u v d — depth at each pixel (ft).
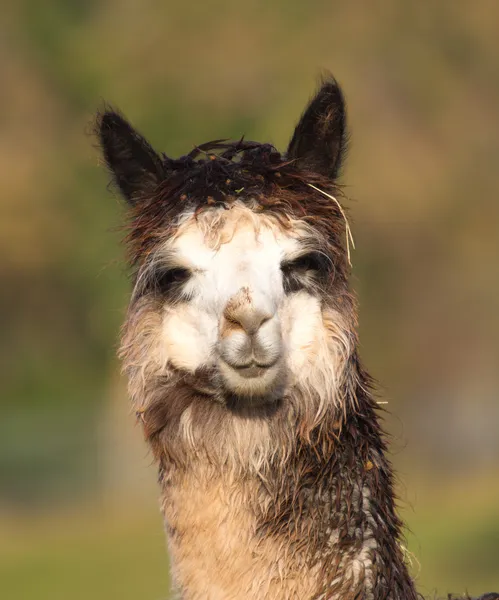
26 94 357.61
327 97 60.13
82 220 328.49
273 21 332.19
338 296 57.16
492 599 64.69
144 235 57.88
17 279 365.40
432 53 349.00
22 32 359.46
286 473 54.70
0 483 319.68
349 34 337.52
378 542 53.83
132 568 211.82
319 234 56.65
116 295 301.22
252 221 55.52
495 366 344.28
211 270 55.26
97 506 302.66
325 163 60.85
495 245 340.39
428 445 333.62
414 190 324.39
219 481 55.21
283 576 53.42
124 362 59.11
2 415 382.01
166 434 56.65
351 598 52.37
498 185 341.00
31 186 344.28
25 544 261.44
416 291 343.67
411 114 340.18
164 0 333.83
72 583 199.11
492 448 330.13
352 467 55.11
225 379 54.39
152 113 313.32
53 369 387.34
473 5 351.25
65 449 350.02
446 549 198.59
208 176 56.80
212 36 326.65
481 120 348.79
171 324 56.70
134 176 61.52
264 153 58.29
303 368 55.62
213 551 54.65
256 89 318.45
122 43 335.06
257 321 53.01
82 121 342.23
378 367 346.33
